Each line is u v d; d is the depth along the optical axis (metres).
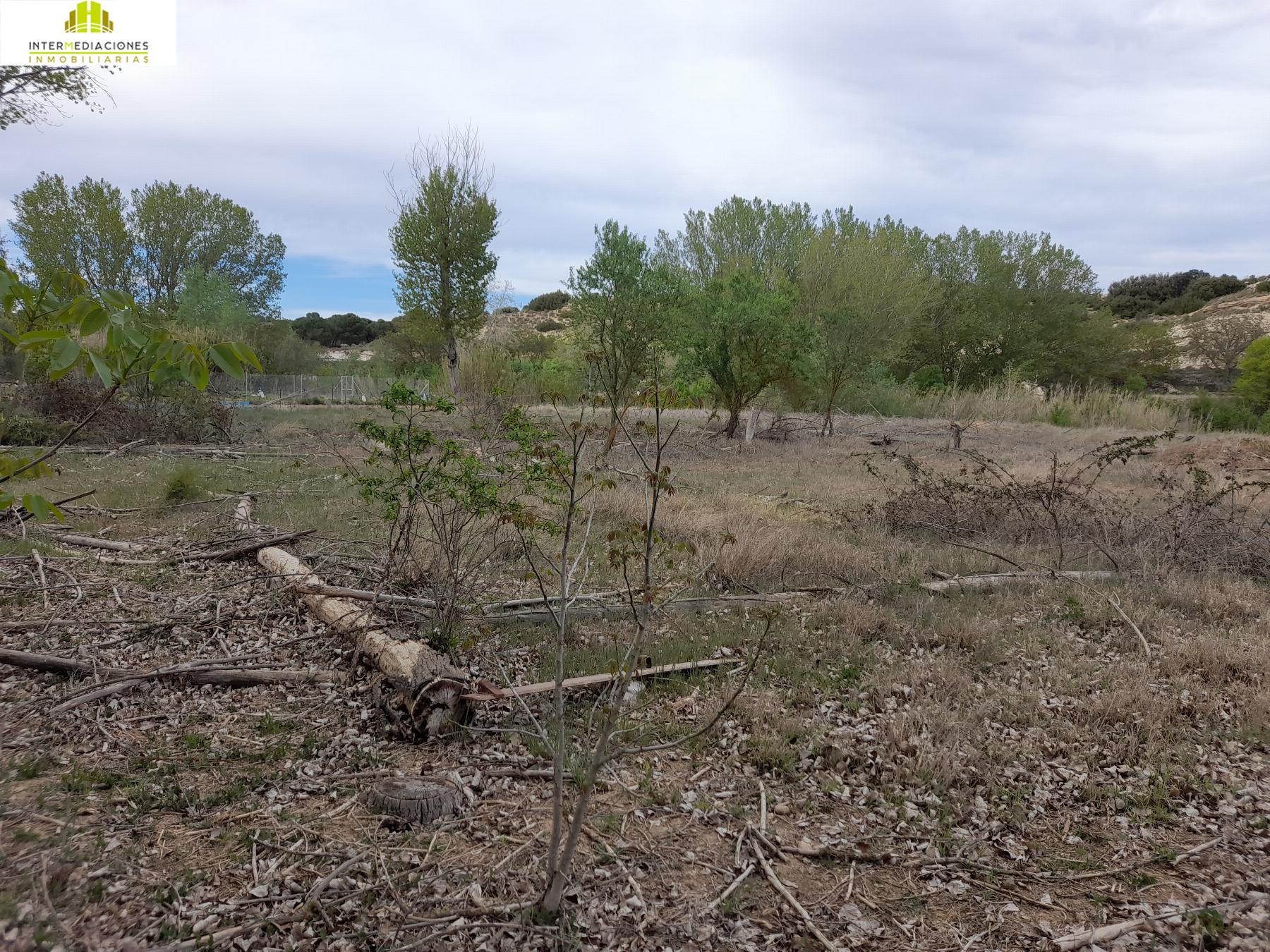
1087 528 8.76
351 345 76.50
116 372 2.54
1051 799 3.70
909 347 37.00
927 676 5.01
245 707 4.42
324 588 5.79
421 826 3.30
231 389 29.94
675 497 10.16
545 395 22.50
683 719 4.41
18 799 3.29
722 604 6.42
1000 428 23.38
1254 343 30.58
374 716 4.30
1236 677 5.11
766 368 18.53
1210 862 3.24
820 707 4.61
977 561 7.97
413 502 5.84
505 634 5.56
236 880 2.88
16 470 2.70
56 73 12.38
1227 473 13.85
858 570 7.43
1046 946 2.74
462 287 27.47
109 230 39.97
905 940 2.77
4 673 4.55
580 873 3.03
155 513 9.23
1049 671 5.16
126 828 3.15
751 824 3.38
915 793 3.70
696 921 2.81
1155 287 78.00
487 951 2.58
